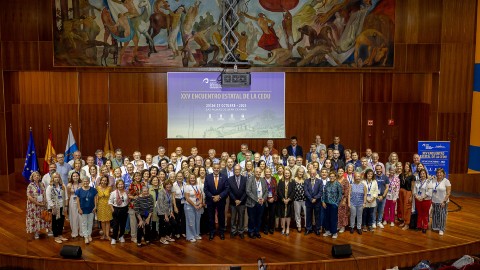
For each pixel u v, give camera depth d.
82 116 17.23
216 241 12.18
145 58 16.25
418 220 12.84
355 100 17.66
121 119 17.25
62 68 16.16
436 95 16.81
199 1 16.08
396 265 11.37
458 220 13.84
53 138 17.33
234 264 10.77
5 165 16.41
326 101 17.58
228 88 17.03
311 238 12.37
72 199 12.16
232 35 16.25
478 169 16.78
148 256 11.22
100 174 12.34
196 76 16.88
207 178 12.20
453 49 16.61
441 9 16.48
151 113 17.23
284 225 12.63
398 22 16.50
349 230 12.95
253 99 17.14
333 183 12.29
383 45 16.56
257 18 16.27
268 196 12.38
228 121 17.17
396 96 17.78
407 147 17.92
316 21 16.39
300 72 16.95
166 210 11.84
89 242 12.03
